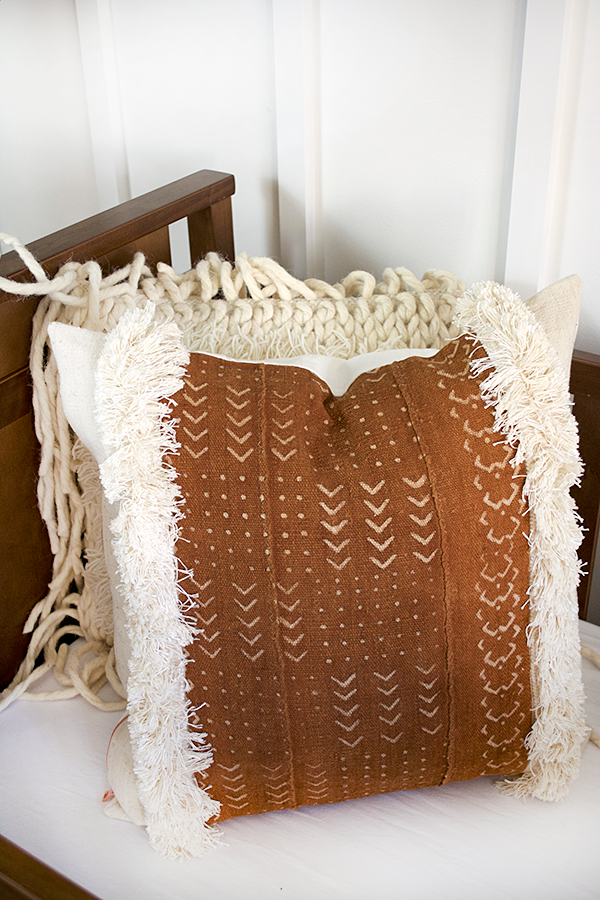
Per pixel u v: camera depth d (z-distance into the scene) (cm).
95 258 84
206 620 64
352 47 98
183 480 63
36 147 134
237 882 64
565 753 69
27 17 123
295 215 111
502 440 64
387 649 64
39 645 89
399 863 65
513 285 97
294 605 63
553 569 65
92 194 135
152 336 64
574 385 90
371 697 65
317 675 64
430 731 67
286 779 68
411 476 63
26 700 85
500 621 66
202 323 88
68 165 134
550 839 67
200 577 64
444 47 92
